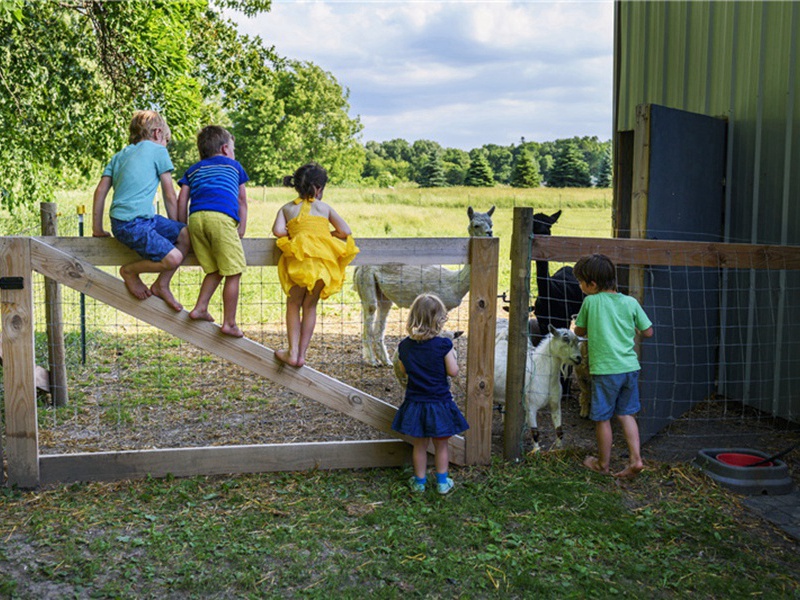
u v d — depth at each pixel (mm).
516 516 4195
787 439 5898
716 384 7102
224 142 4473
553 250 4945
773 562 3807
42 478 4535
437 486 4508
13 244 4320
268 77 16156
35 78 9289
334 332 9891
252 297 11836
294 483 4625
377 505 4316
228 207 4293
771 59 6270
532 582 3467
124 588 3350
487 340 4848
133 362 7898
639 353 5609
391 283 7668
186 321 4504
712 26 6918
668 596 3432
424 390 4359
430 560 3641
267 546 3756
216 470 4730
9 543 3746
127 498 4340
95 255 4406
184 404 6457
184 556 3650
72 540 3762
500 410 5934
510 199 38125
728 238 6828
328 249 4359
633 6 8062
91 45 9883
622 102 8320
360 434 5742
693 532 4102
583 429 5996
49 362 6402
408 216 31250
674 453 5473
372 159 85812
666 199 5754
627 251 5055
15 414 4426
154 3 10688
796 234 6102
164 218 4387
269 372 4652
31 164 10297
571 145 60688
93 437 5570
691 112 6539
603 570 3617
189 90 11820
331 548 3785
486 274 4793
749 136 6547
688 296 6219
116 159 4301
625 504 4477
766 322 6480
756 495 4715
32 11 8891
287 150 61656
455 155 78688
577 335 5051
